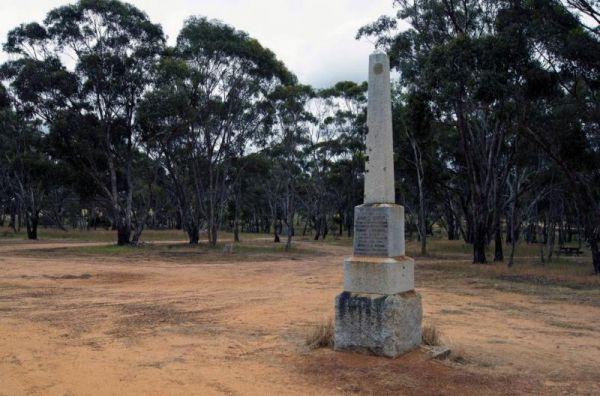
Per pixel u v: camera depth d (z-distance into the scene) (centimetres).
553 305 1554
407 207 6372
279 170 5934
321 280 2127
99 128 3906
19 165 5266
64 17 3709
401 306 809
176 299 1542
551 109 2380
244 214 9450
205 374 741
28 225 5631
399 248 857
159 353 864
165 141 4200
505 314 1376
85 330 1055
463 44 2091
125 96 3919
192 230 4916
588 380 756
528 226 6341
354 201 6912
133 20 3828
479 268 2708
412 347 838
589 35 1938
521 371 791
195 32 4066
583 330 1180
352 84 5322
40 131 5312
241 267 2808
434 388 679
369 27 2958
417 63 2786
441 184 4478
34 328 1065
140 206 7438
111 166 4072
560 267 2925
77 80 3809
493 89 1988
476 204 3109
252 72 4203
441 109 2617
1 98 3819
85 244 4553
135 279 2109
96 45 3809
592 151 2431
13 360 810
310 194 7094
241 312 1302
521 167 3516
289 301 1504
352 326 823
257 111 4412
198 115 4119
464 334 1076
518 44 1972
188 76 3881
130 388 679
